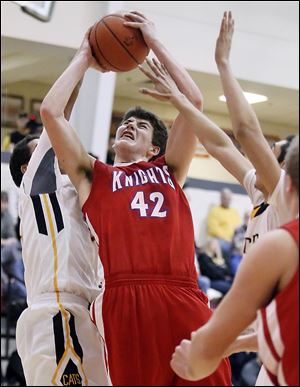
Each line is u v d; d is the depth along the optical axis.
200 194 17.27
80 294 4.94
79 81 5.08
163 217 4.55
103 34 4.92
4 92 21.17
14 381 10.70
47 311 4.81
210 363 3.46
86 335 4.83
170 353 4.23
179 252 4.52
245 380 11.16
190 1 17.16
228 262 15.73
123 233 4.45
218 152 4.31
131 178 4.73
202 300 4.55
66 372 4.69
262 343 3.39
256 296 3.33
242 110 4.16
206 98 20.67
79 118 16.30
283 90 18.59
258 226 4.77
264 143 4.11
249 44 17.75
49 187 5.14
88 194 4.70
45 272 4.95
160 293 4.34
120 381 4.23
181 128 4.95
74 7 15.93
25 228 5.13
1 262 12.54
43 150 5.17
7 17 15.73
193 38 17.17
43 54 17.23
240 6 17.61
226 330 3.38
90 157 4.88
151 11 16.84
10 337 13.06
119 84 20.23
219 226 16.47
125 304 4.30
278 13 17.95
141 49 4.98
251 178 4.35
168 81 4.34
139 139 5.23
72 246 5.01
